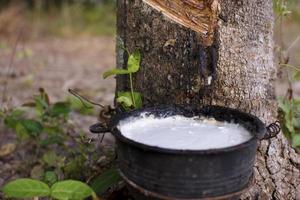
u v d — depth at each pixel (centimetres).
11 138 116
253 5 76
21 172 100
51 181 84
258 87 79
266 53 79
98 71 195
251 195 79
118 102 80
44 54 221
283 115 88
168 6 76
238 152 62
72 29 269
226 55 77
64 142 104
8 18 253
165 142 65
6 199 86
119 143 65
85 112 102
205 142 65
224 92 78
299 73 91
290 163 82
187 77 77
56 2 290
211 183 62
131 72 77
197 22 75
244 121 69
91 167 88
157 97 80
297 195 81
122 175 66
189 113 72
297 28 250
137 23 80
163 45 78
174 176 62
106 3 292
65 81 175
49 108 100
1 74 179
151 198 64
